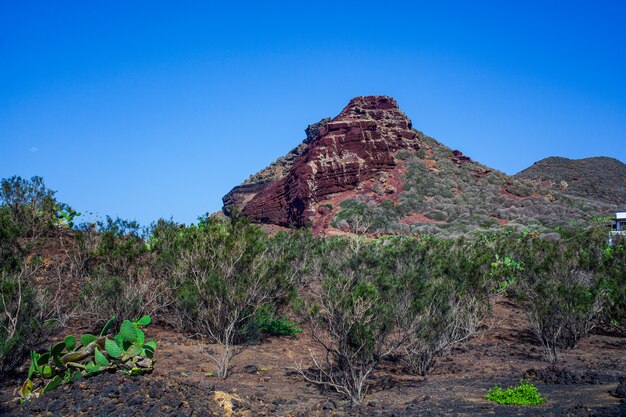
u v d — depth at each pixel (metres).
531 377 10.52
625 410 7.00
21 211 16.45
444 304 12.38
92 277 13.79
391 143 94.50
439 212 77.88
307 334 15.47
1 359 8.66
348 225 71.81
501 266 21.95
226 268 13.63
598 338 16.28
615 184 138.00
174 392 7.37
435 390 9.81
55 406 6.79
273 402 8.54
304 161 90.25
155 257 15.70
